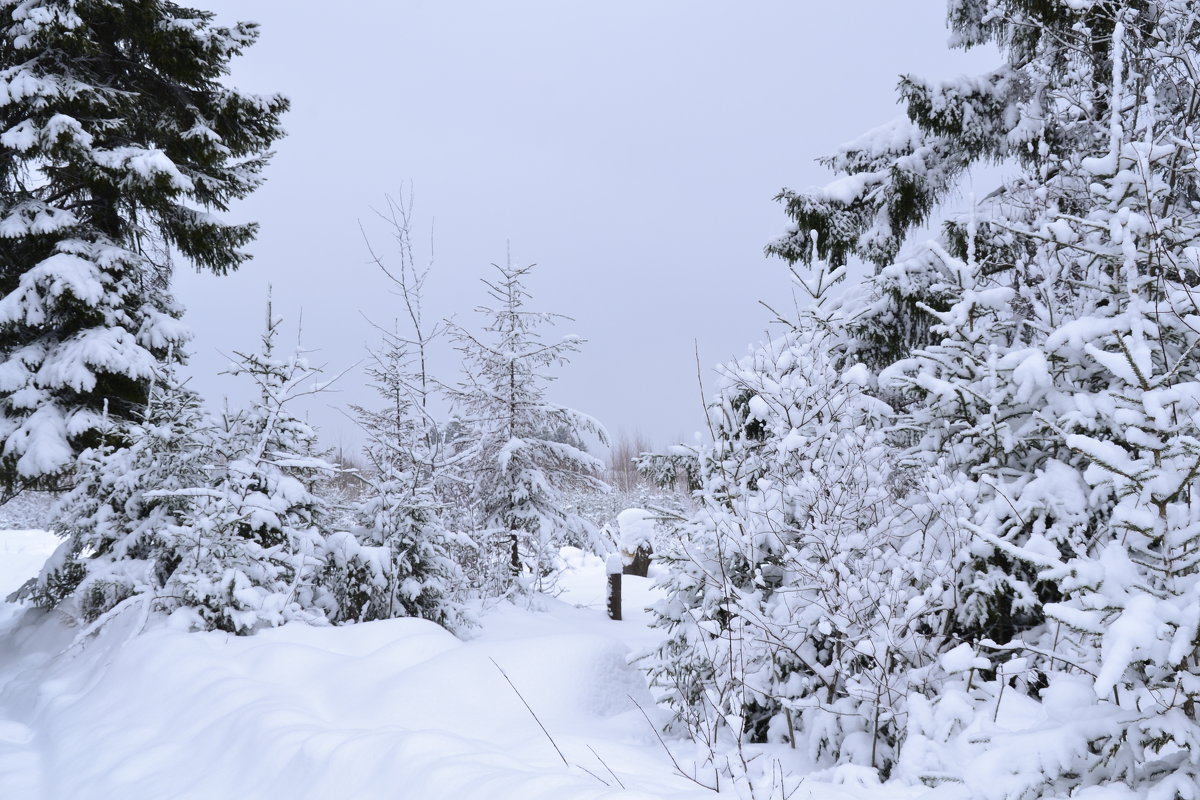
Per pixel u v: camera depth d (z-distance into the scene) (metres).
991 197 8.84
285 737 4.39
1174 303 4.12
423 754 3.86
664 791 3.50
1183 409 3.32
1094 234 4.84
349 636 6.37
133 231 12.87
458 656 5.25
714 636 4.63
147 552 8.89
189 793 4.27
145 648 6.48
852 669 4.46
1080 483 4.28
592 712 5.05
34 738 6.20
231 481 7.78
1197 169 4.91
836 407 5.22
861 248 10.51
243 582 6.84
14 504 25.44
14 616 11.90
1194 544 2.76
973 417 4.89
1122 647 2.42
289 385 8.33
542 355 13.20
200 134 12.43
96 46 11.39
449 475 9.54
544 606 11.79
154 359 11.33
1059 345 4.41
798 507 4.86
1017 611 4.47
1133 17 7.01
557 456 13.44
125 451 8.95
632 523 16.73
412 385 10.56
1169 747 2.66
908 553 4.66
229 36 13.07
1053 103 8.91
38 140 10.88
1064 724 2.71
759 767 4.01
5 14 11.72
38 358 11.14
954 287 5.40
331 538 7.71
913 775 3.39
